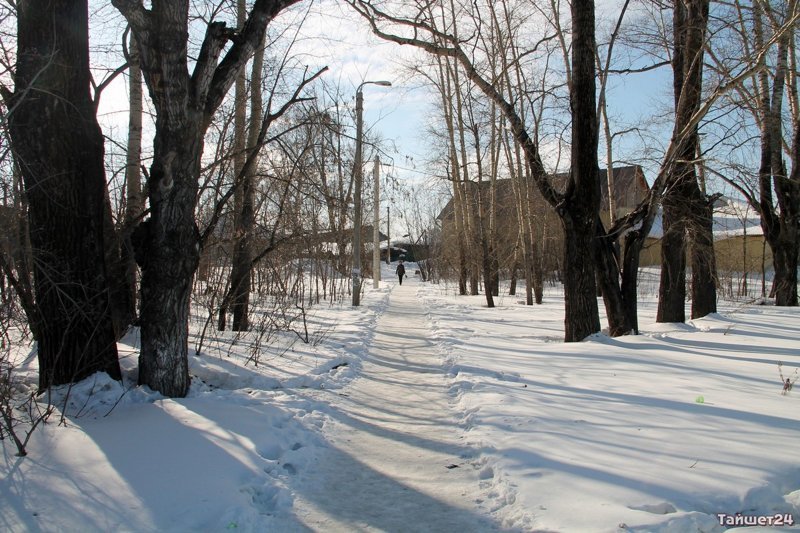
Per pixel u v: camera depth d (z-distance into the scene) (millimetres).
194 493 3875
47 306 6090
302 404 6531
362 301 23391
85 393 5926
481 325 14672
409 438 5555
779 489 3953
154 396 6148
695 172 13078
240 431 5188
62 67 6059
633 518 3434
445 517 3834
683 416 5578
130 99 9234
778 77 16438
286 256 12195
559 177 25078
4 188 5676
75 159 6180
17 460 4340
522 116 19156
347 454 5109
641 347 9766
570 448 4789
